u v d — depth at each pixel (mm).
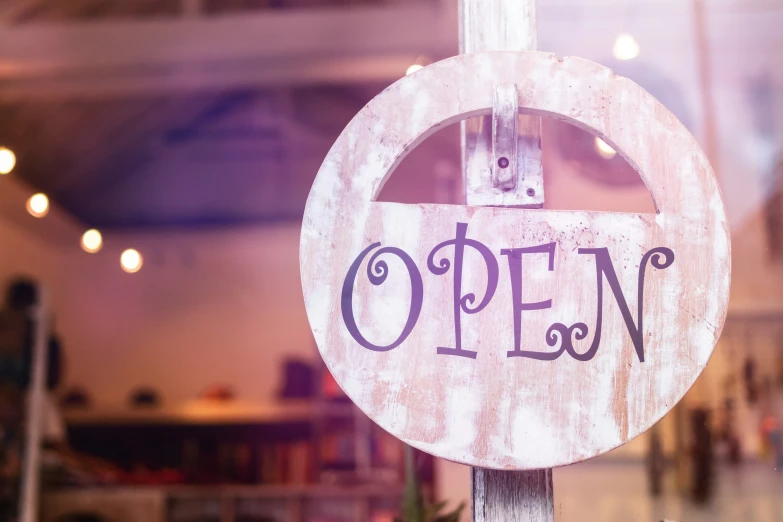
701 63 2625
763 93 2508
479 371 866
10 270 5516
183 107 4965
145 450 6012
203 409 5883
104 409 5996
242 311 6496
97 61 4219
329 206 898
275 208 6312
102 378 6438
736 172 2471
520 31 1070
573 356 869
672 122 913
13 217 5480
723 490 2461
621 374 866
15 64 4199
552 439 852
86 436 6043
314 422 5730
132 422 6043
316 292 880
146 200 6074
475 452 849
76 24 4160
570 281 886
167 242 6574
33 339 4891
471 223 900
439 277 887
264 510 5285
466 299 882
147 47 4195
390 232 895
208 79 4566
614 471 2594
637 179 2746
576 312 880
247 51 4219
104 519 4941
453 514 1483
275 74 4531
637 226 897
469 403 859
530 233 898
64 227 6066
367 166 907
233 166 5801
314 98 4930
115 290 6562
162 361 6457
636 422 856
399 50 4223
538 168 969
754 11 2547
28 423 4703
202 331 6480
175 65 4355
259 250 6570
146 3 4113
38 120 4797
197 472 5551
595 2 2615
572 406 859
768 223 2385
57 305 6391
